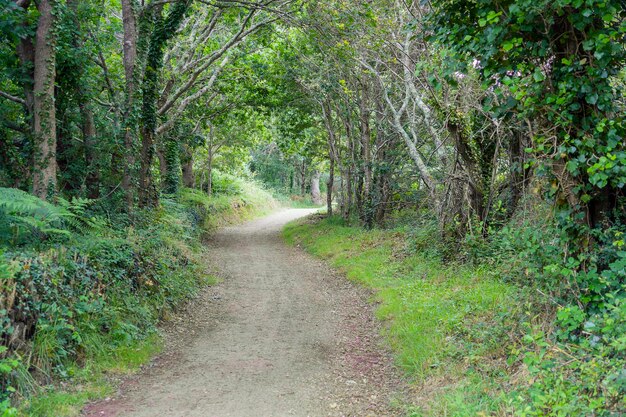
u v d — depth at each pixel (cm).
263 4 1430
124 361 702
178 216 1792
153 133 1414
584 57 546
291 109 2328
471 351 649
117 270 865
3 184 1033
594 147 535
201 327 941
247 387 648
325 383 668
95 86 1380
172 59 2130
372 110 1878
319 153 2697
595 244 559
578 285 556
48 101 892
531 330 550
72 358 651
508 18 547
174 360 754
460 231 1169
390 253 1428
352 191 2545
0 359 523
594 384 433
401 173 1941
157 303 940
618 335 444
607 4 496
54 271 677
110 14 1778
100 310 741
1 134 1038
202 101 2373
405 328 818
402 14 1324
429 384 618
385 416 565
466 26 625
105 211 1159
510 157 1059
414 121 1480
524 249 720
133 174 1248
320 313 1048
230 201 3206
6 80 1089
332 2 1325
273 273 1504
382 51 1415
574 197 566
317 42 1452
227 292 1242
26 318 590
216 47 1995
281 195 4944
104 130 1245
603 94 526
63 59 1069
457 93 1071
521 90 576
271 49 2067
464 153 1110
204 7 1891
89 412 553
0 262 581
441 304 871
